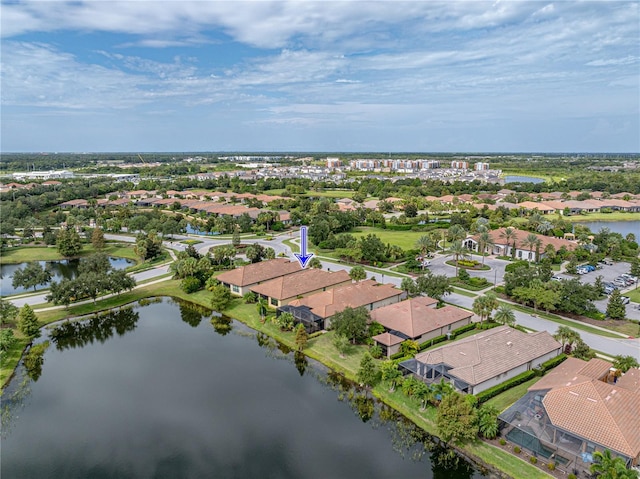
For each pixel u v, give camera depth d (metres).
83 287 86.12
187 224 175.88
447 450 45.88
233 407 54.31
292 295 83.31
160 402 55.66
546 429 44.62
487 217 180.25
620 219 188.75
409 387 53.19
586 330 71.75
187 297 93.50
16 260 128.62
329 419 51.78
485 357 55.69
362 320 65.75
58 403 55.72
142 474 43.38
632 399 45.34
